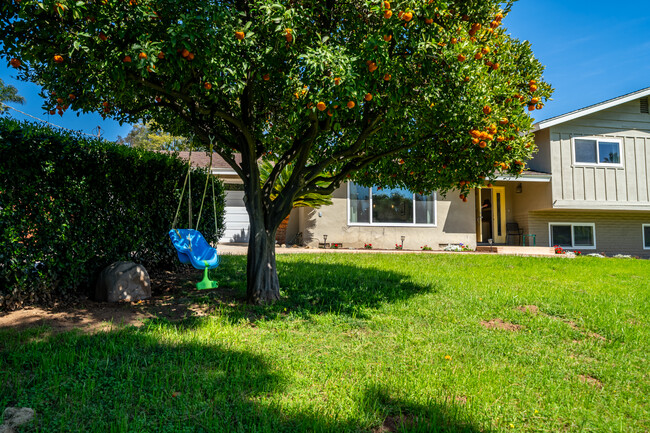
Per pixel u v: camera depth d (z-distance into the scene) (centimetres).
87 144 555
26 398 273
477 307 597
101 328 445
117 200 618
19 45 378
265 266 588
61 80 479
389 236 1474
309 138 573
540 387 351
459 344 444
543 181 1535
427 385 332
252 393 301
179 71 412
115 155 604
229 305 571
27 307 503
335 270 841
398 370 363
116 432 241
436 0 424
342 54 432
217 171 1471
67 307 519
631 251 1686
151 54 349
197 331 440
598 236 1673
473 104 493
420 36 448
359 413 280
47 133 500
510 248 1466
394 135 611
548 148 1537
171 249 775
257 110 659
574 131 1548
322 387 321
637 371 402
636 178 1587
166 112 638
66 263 536
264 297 580
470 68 489
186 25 350
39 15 355
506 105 566
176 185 777
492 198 1714
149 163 689
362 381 333
